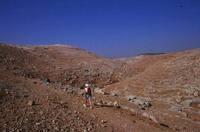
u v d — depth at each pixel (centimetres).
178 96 3062
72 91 2028
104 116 1507
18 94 1447
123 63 6144
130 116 1655
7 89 1466
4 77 1820
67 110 1425
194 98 2942
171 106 2566
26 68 3900
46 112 1297
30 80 2056
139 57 6669
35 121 1162
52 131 1123
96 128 1292
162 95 3172
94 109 1608
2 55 4091
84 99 1781
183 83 3506
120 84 3997
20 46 5625
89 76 4569
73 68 4812
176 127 1786
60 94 1767
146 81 3850
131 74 5156
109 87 3978
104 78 4672
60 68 4606
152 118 1745
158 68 4391
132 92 3456
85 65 5219
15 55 4419
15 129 1043
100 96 2194
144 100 2564
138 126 1491
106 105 1800
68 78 4181
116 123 1441
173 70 4078
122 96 2578
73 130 1194
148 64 5609
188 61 4359
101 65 5450
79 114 1419
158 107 2442
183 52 5409
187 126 1892
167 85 3509
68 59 5531
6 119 1104
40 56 5094
